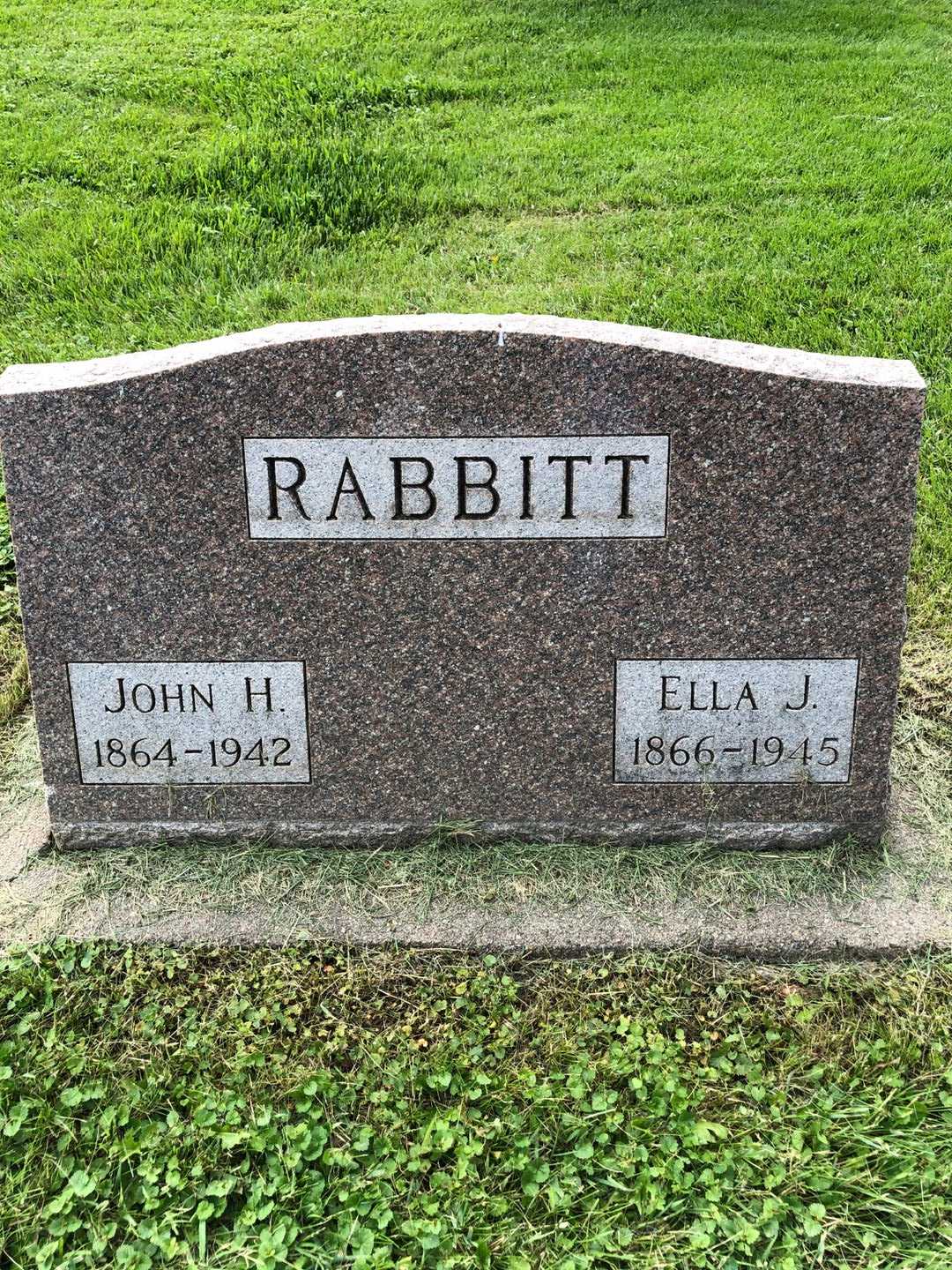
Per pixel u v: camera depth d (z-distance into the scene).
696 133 3.09
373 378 1.18
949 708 1.54
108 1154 1.04
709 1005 1.18
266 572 1.25
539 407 1.18
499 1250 0.97
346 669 1.28
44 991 1.18
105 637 1.28
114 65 3.62
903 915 1.25
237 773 1.33
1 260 2.56
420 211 2.72
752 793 1.32
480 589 1.25
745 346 1.19
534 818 1.33
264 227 2.63
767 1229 0.98
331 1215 1.00
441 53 3.73
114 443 1.20
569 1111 1.08
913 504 1.21
